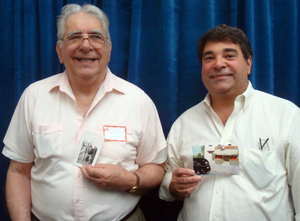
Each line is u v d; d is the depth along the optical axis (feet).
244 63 4.05
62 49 4.10
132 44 5.43
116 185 3.87
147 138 4.43
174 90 5.44
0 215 5.73
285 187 3.76
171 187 4.33
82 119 4.06
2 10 5.84
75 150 3.91
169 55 5.35
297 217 3.60
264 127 3.85
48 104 4.12
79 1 5.52
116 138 4.02
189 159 4.22
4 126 5.83
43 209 3.92
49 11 5.49
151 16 5.63
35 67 5.60
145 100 4.46
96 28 3.97
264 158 3.68
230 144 3.82
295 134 3.73
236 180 3.73
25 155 4.19
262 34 5.23
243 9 5.36
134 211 4.45
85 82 4.15
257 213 3.59
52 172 3.89
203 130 4.24
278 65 5.41
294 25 5.27
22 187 4.13
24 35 5.61
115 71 5.61
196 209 3.97
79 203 3.80
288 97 5.29
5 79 5.85
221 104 4.31
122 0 5.63
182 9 5.50
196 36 5.39
